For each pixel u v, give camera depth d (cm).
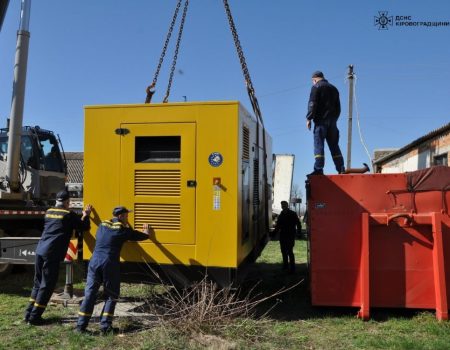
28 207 996
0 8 928
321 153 738
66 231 615
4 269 923
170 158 629
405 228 630
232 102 609
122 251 632
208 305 564
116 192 635
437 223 606
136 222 630
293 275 992
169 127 622
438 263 602
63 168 1323
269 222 1036
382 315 636
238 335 548
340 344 527
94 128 642
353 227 638
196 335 541
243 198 657
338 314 648
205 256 609
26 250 761
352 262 635
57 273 610
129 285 812
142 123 630
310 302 703
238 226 612
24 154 1208
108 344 528
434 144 1708
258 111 841
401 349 504
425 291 619
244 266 699
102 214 637
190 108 618
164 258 620
